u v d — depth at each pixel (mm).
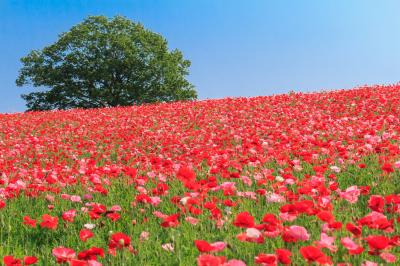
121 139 14305
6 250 4727
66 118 21656
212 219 5055
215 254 3951
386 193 6070
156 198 5551
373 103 17438
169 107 23547
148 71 50156
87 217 5809
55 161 10602
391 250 4031
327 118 14773
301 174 7547
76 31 50031
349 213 5262
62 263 3982
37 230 5520
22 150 12781
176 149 11047
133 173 6934
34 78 50719
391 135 9703
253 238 3746
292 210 4199
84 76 49406
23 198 7000
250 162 7812
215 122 16828
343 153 8008
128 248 4262
